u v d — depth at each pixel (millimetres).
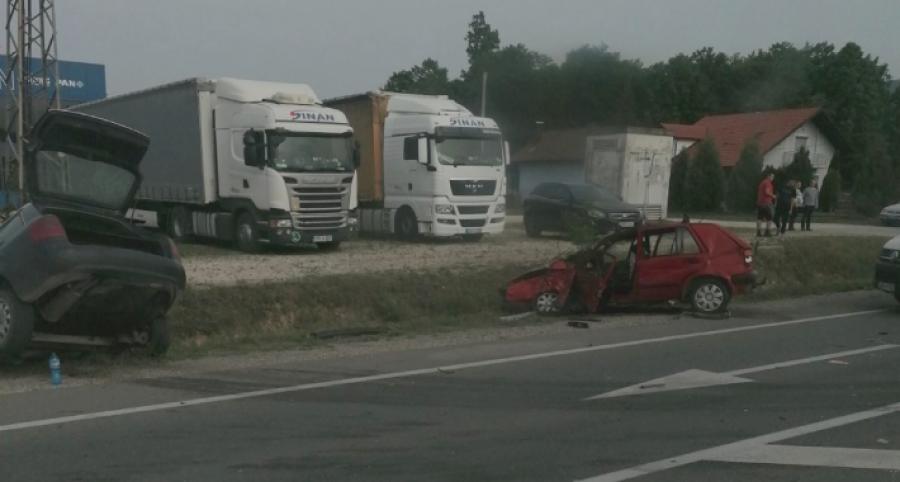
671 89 74250
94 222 9758
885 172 43750
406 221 21969
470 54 81562
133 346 10234
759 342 11430
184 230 21562
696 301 13977
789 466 6062
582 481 5773
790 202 24625
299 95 19359
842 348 10930
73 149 9844
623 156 30641
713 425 7199
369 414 7621
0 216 24438
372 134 22641
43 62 32500
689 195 44375
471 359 10359
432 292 15172
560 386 8758
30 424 7195
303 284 14367
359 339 12156
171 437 6848
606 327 13000
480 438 6840
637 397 8258
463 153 21203
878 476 5832
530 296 14500
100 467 6062
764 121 54688
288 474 5934
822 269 20328
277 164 18266
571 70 60156
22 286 8719
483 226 21562
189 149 20594
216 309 13086
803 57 77562
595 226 20984
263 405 7953
